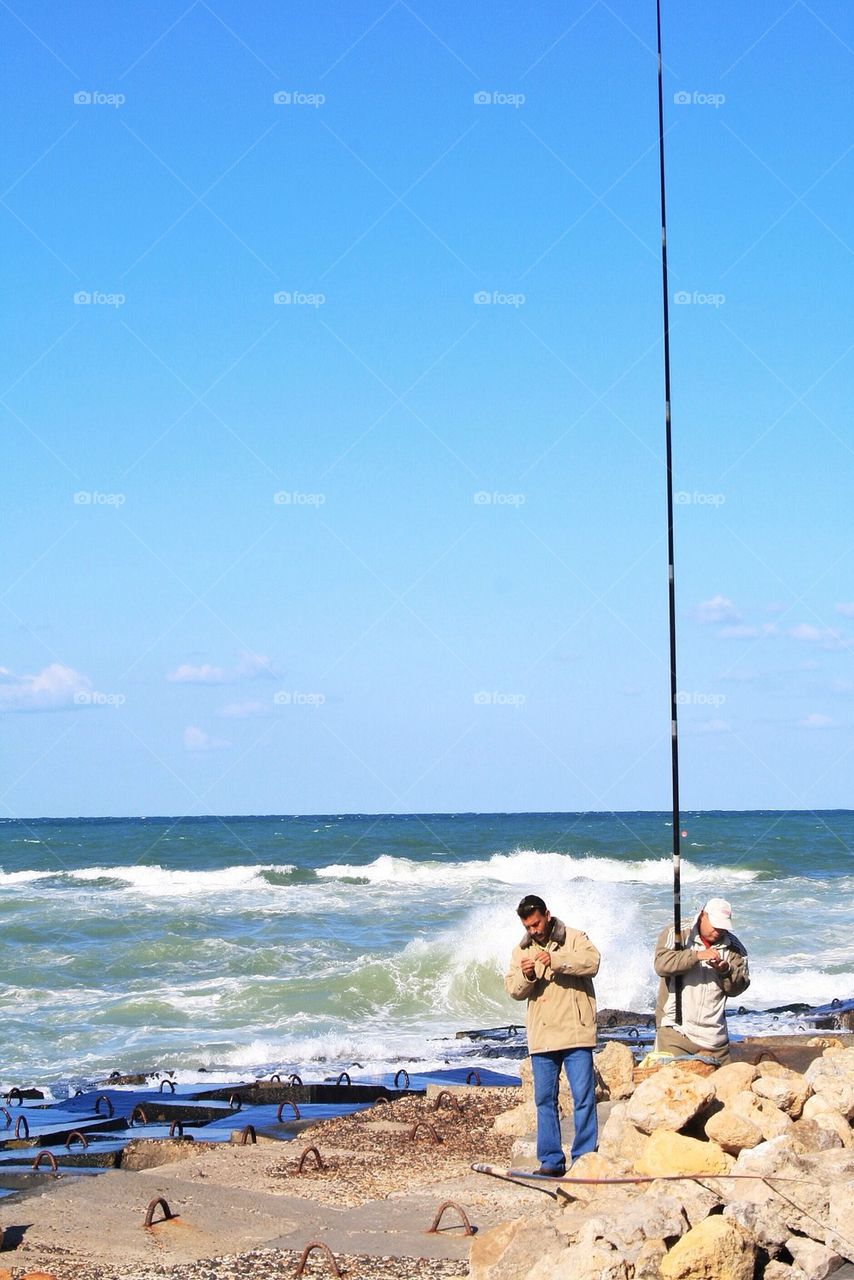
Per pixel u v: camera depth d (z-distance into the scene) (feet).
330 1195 28.68
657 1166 25.44
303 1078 53.11
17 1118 42.06
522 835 272.72
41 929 109.19
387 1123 36.17
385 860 186.39
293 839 264.72
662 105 37.50
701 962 32.19
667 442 35.63
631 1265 20.07
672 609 34.71
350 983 79.71
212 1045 64.28
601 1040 57.72
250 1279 23.02
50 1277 22.43
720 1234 20.17
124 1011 73.51
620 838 257.34
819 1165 22.40
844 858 203.31
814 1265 20.40
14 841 260.01
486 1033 64.95
